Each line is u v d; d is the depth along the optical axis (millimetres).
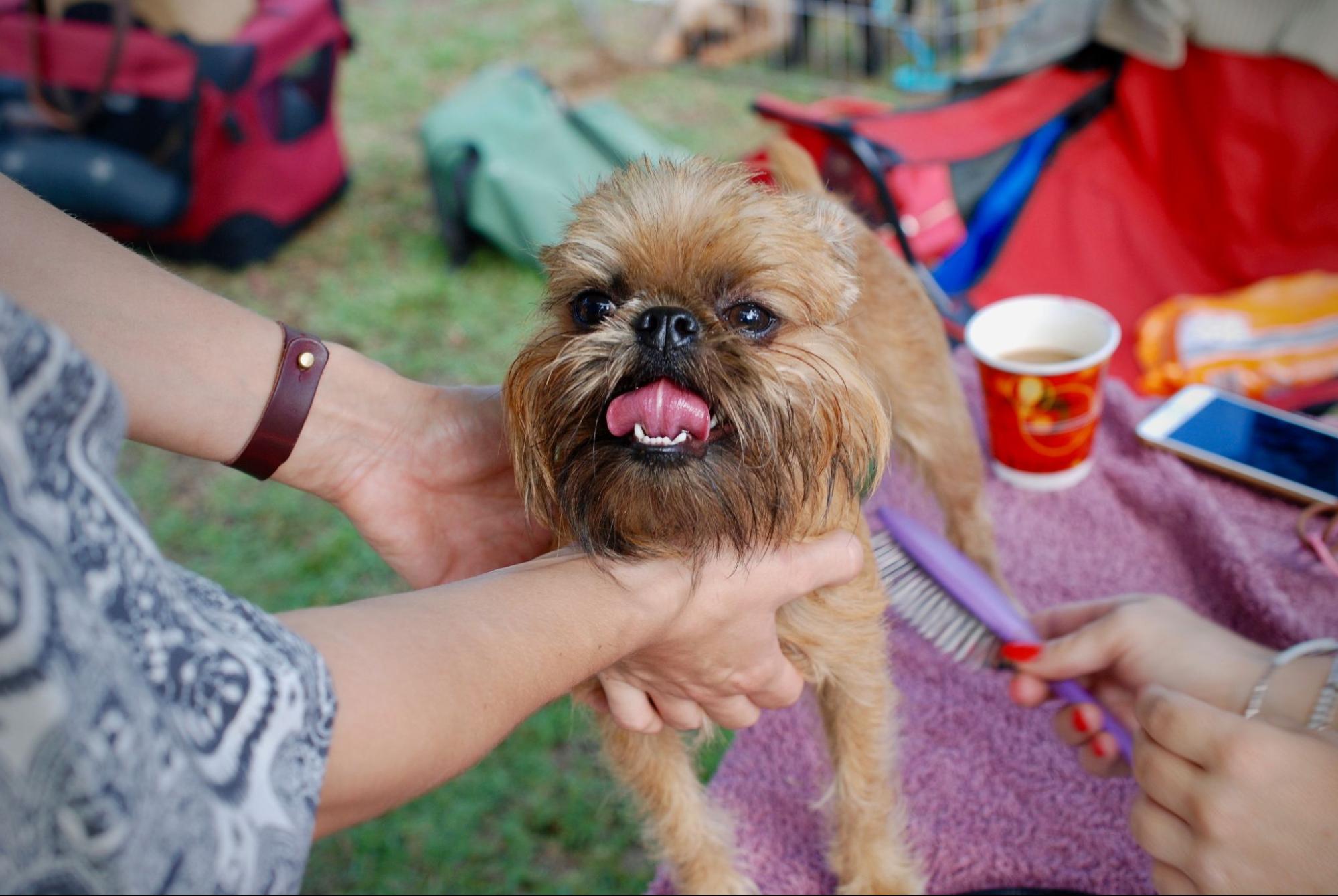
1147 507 681
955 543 657
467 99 1276
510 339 1124
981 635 511
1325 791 370
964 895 496
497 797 718
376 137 1601
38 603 189
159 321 407
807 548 422
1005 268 901
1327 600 606
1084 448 698
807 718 610
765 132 1443
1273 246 854
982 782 551
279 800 240
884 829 523
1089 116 933
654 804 529
